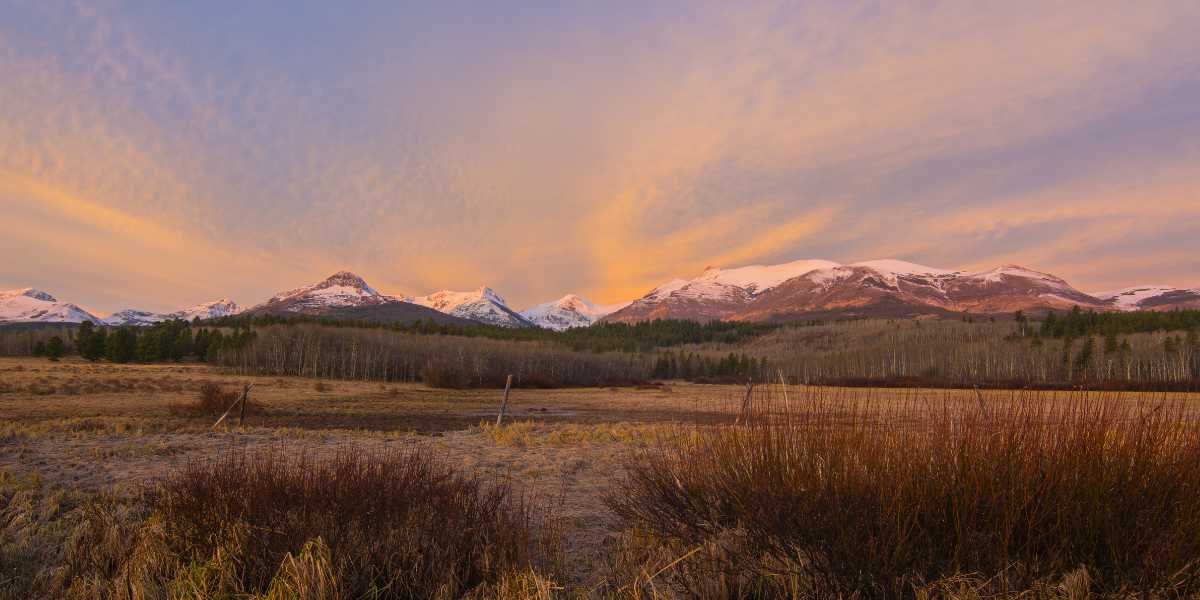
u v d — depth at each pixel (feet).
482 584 13.96
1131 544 11.93
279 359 335.67
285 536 14.80
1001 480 12.82
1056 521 12.41
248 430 57.16
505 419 93.97
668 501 17.42
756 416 16.30
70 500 24.90
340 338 393.70
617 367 444.14
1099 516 12.17
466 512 16.40
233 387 164.04
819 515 12.80
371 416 93.09
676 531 16.19
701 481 16.67
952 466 13.32
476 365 334.03
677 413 106.73
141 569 15.16
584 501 26.16
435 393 202.08
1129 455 12.70
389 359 355.36
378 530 15.01
